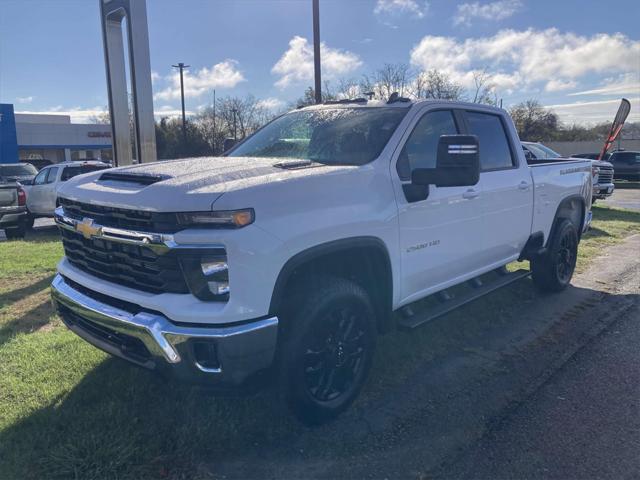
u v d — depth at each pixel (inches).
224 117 2258.9
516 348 177.9
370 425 129.6
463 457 117.4
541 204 215.5
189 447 115.6
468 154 126.7
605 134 2593.5
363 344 135.3
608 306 222.5
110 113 305.6
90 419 124.7
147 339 108.8
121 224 116.8
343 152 147.5
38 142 1921.8
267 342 110.0
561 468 113.7
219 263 105.0
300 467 113.0
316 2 483.2
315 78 492.1
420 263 152.5
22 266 292.0
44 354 162.4
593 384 152.3
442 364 164.7
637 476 111.1
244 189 109.3
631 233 412.8
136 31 277.6
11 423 124.1
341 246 124.3
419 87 1275.8
